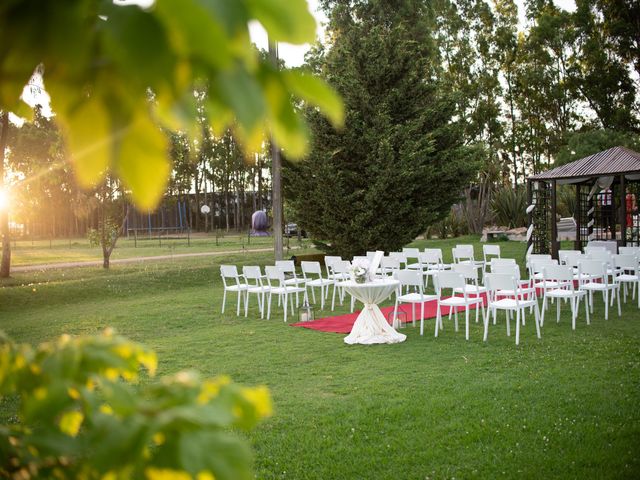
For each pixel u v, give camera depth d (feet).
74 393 2.77
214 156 171.53
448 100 63.21
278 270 35.81
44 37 1.64
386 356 25.49
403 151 58.44
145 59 1.55
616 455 14.37
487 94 125.90
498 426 16.56
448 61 124.26
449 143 64.23
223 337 31.17
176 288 54.34
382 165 58.65
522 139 134.41
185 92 1.76
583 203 70.90
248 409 2.45
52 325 37.17
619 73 116.67
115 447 2.08
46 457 2.74
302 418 17.80
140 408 2.34
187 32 1.51
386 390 20.24
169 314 39.58
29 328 36.40
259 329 33.32
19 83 1.85
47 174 58.34
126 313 40.65
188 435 2.13
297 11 1.66
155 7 1.52
